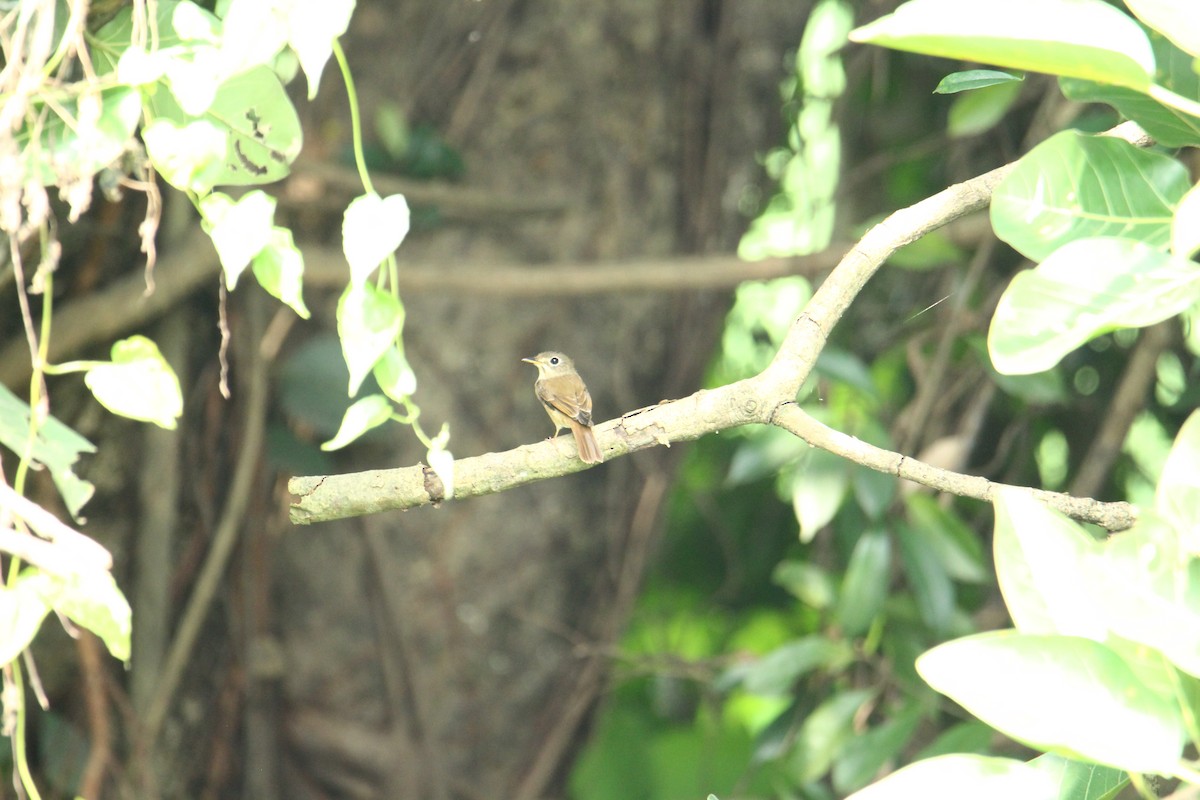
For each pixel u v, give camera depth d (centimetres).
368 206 462
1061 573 365
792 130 1404
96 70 527
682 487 1555
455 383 1287
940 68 1346
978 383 1152
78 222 1026
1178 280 370
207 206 479
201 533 1142
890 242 534
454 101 1291
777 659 1039
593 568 1355
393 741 1275
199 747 1174
